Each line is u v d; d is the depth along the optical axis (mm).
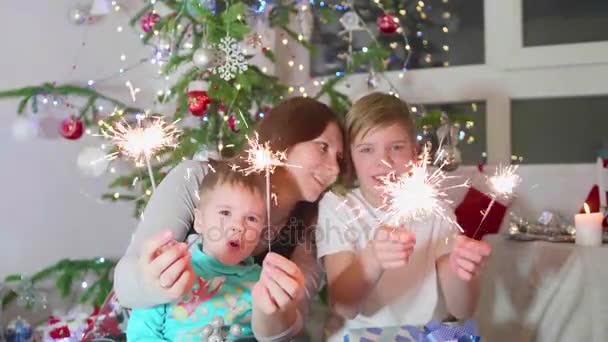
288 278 947
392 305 1268
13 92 1700
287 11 1811
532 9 1970
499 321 1499
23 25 1812
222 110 1606
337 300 1196
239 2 1564
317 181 1227
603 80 1894
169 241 973
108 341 1491
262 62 2078
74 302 1894
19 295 1708
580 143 1933
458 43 2047
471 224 1589
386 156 1282
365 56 1773
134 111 1804
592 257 1315
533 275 1444
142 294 1011
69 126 1717
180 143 1532
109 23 2002
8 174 1774
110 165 1783
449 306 1267
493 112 1981
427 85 2045
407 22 2080
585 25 1927
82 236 1919
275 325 1005
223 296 1103
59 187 1875
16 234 1788
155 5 1850
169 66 1593
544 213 1669
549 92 1940
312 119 1234
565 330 1364
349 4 1891
